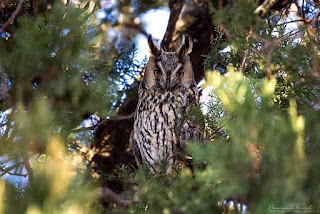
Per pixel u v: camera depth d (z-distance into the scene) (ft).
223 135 25.81
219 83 20.79
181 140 35.94
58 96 22.72
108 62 35.32
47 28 23.30
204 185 21.44
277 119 19.66
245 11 28.71
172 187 23.04
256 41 29.25
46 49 22.61
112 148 41.52
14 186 17.33
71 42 23.11
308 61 27.55
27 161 20.63
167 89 37.06
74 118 23.41
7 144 20.45
